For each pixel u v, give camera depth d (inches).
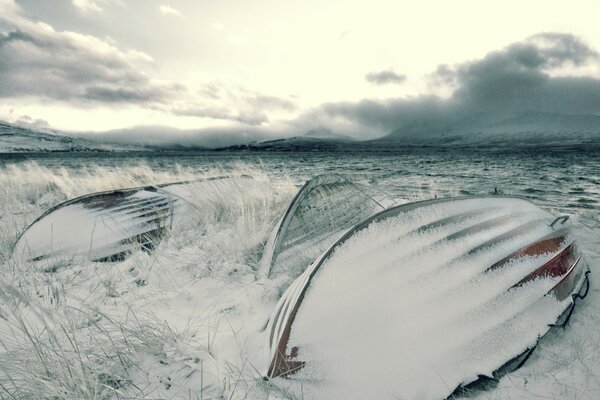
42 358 74.8
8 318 103.6
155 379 79.6
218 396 74.5
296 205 169.2
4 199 310.8
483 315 88.6
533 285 99.8
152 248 183.6
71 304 120.4
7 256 163.5
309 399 74.3
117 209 202.2
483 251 104.0
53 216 182.4
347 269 94.2
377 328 82.7
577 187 401.4
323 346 80.8
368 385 75.0
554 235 121.3
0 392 70.9
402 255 98.6
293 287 105.5
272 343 87.0
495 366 81.2
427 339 81.7
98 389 74.7
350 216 196.1
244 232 177.6
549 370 82.0
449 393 75.1
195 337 98.0
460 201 125.6
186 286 134.7
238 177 305.9
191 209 227.1
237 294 128.7
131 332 91.0
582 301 112.4
